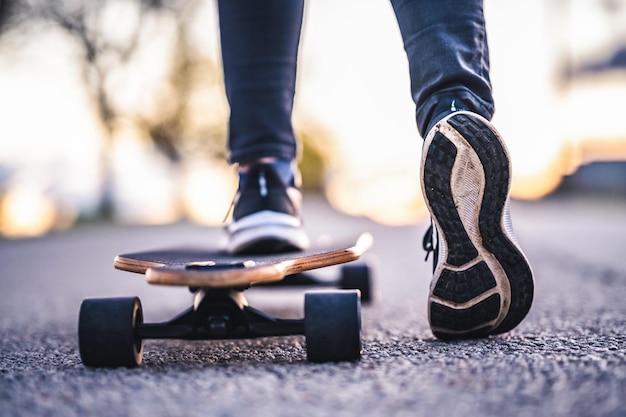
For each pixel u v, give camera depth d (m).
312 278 1.42
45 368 0.91
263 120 1.14
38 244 4.65
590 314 1.27
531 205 8.41
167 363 0.91
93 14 7.62
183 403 0.70
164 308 1.69
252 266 0.83
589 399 0.68
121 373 0.85
